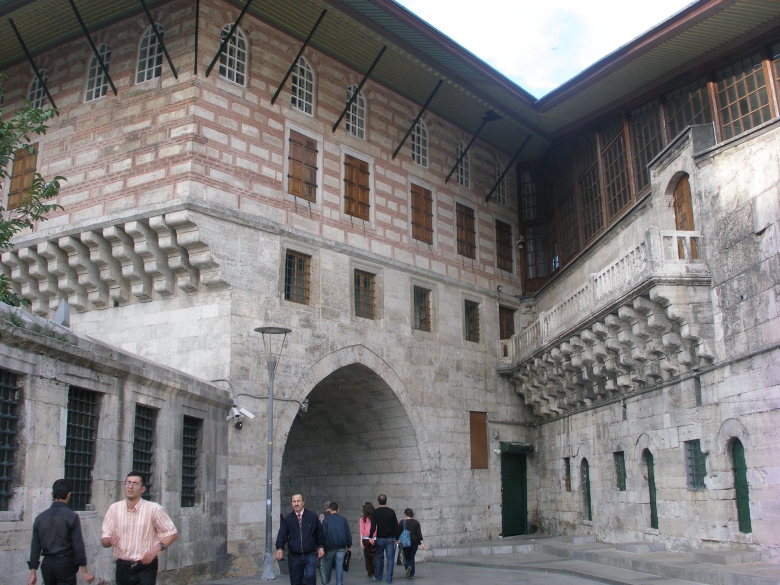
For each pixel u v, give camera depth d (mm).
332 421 31453
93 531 14273
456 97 31594
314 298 26469
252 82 25891
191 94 24172
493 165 35562
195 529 19438
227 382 23125
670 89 24797
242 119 25344
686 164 21484
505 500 32688
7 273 26859
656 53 23656
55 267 25562
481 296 33438
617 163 27953
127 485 10156
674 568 17047
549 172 35406
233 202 24500
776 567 15984
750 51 21859
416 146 31922
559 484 31406
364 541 22297
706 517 20078
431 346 30609
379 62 29328
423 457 29500
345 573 23859
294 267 26234
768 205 17875
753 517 18016
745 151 18875
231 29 24719
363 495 31250
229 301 23781
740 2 20625
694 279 19859
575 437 29656
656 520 23266
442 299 31516
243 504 22531
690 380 20938
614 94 27172
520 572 21938
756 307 18125
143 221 23875
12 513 12219
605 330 23469
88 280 25453
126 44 25844
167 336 24484
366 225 28828
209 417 21000
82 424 14617
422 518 29016
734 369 18906
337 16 26016
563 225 33375
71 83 26812
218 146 24484
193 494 20094
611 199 28344
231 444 22562
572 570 19906
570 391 29375
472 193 34125
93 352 14578
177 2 25188
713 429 19828
